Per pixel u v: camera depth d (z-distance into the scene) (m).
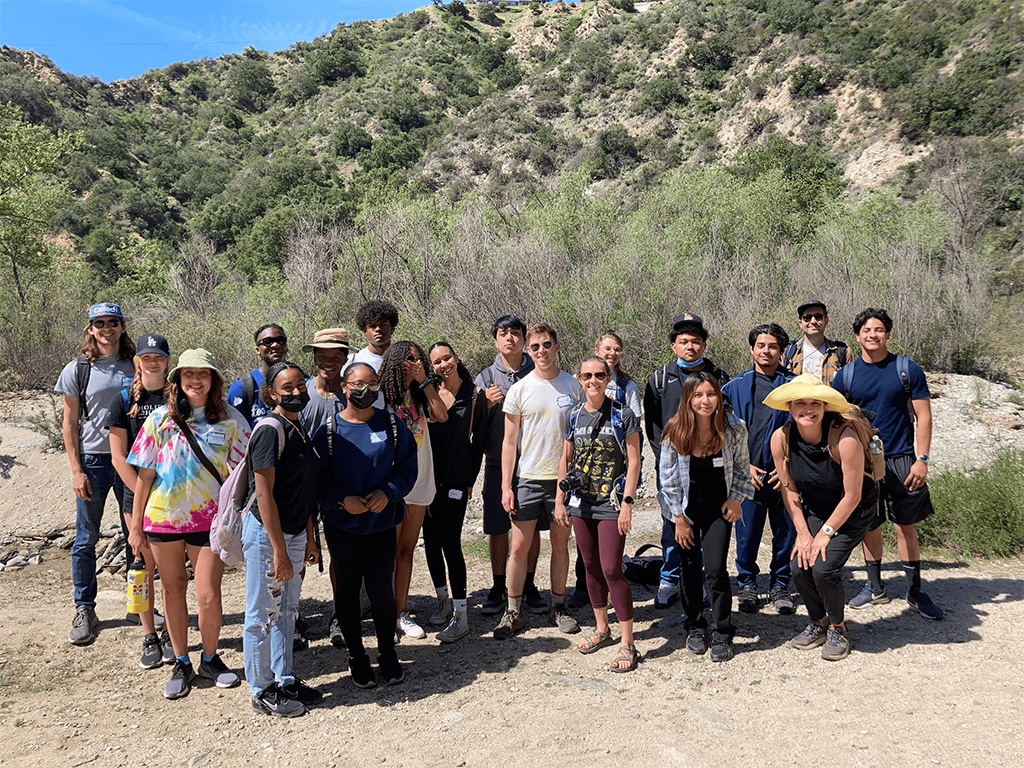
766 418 4.90
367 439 4.06
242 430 4.29
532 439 4.65
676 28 80.06
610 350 4.69
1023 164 33.78
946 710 3.63
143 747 3.67
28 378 12.81
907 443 4.75
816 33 63.38
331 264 15.12
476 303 12.97
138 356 4.47
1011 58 47.75
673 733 3.55
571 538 6.84
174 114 110.81
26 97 82.69
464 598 4.82
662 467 4.34
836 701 3.76
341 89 112.44
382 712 3.91
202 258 17.30
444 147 78.44
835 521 4.10
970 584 5.25
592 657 4.43
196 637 5.05
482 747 3.52
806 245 14.93
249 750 3.61
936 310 11.92
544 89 80.44
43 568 6.75
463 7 141.50
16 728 3.88
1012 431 9.09
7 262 15.84
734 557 6.21
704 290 12.41
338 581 4.13
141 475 4.20
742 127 61.38
